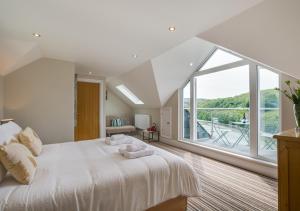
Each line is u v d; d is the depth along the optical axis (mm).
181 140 4898
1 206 1100
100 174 1513
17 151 1449
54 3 1779
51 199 1198
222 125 3961
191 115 4645
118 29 2359
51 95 3654
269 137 2992
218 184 2570
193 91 4605
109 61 3883
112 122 7016
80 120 5141
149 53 3348
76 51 3248
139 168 1657
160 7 1843
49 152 2225
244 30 2072
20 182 1352
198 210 1942
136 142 2611
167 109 5430
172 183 1759
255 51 2203
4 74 3238
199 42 3557
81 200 1275
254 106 3137
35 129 3504
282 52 1979
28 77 3453
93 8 1868
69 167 1691
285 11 1663
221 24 2189
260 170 2961
